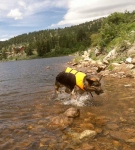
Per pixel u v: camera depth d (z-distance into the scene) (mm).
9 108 8609
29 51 183125
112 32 31109
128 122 6082
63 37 185875
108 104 8109
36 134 5688
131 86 10859
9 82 17844
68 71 9148
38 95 10766
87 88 8094
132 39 20656
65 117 6613
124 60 18203
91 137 5254
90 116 6867
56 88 10102
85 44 145625
